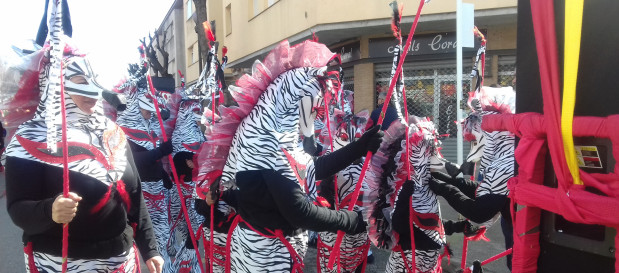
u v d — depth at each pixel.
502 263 4.48
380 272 4.45
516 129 1.42
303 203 2.09
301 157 2.26
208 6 20.97
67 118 2.05
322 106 2.40
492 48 10.48
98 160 2.07
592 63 1.21
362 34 11.54
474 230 2.99
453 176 3.04
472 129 3.08
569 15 1.18
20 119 2.13
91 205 2.01
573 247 1.31
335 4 10.57
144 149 4.34
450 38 10.71
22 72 2.05
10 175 1.94
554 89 1.24
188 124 4.65
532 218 1.40
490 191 2.59
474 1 9.41
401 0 9.88
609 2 1.17
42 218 1.84
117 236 2.14
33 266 2.03
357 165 3.11
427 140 2.82
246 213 2.24
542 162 1.37
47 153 1.95
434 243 2.83
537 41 1.28
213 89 3.43
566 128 1.22
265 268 2.21
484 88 3.23
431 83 11.10
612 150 1.16
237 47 16.72
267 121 2.19
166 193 4.57
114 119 4.04
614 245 1.21
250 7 15.27
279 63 2.28
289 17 12.24
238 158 2.25
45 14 2.20
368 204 2.75
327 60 2.29
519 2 1.43
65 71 1.99
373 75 11.62
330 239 3.12
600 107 1.20
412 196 2.79
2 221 6.94
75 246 2.01
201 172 2.61
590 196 1.18
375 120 3.46
